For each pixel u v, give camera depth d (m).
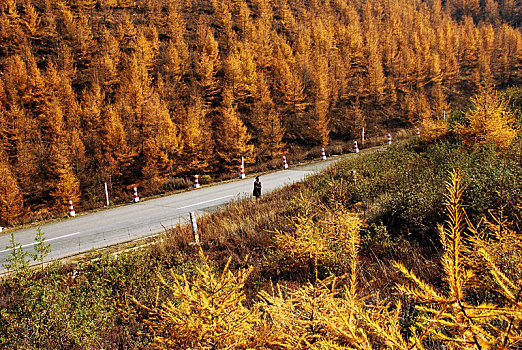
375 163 10.75
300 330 2.21
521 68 59.25
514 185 3.98
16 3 54.66
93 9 60.28
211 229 8.05
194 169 30.23
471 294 2.33
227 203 11.36
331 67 42.47
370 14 78.50
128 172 29.78
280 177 16.47
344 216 4.96
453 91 48.81
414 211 5.02
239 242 6.78
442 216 4.65
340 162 12.64
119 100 33.50
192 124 30.30
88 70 43.34
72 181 24.11
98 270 5.20
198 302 2.13
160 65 43.22
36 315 3.89
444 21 90.38
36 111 33.00
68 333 3.87
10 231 10.70
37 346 3.79
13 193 22.83
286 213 7.70
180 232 8.03
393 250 4.60
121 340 3.87
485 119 8.33
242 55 39.12
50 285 4.44
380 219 5.54
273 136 32.25
